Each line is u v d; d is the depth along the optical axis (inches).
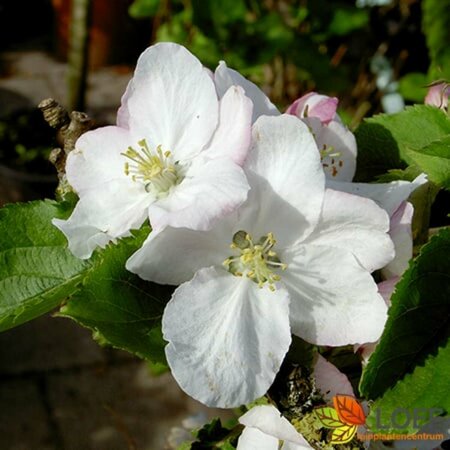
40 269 5.2
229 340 4.4
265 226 4.7
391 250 4.6
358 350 4.8
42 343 17.8
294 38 13.8
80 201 5.1
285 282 4.7
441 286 4.5
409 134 6.0
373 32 15.2
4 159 19.0
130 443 9.8
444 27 10.4
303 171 4.6
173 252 4.5
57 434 15.9
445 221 6.0
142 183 5.1
